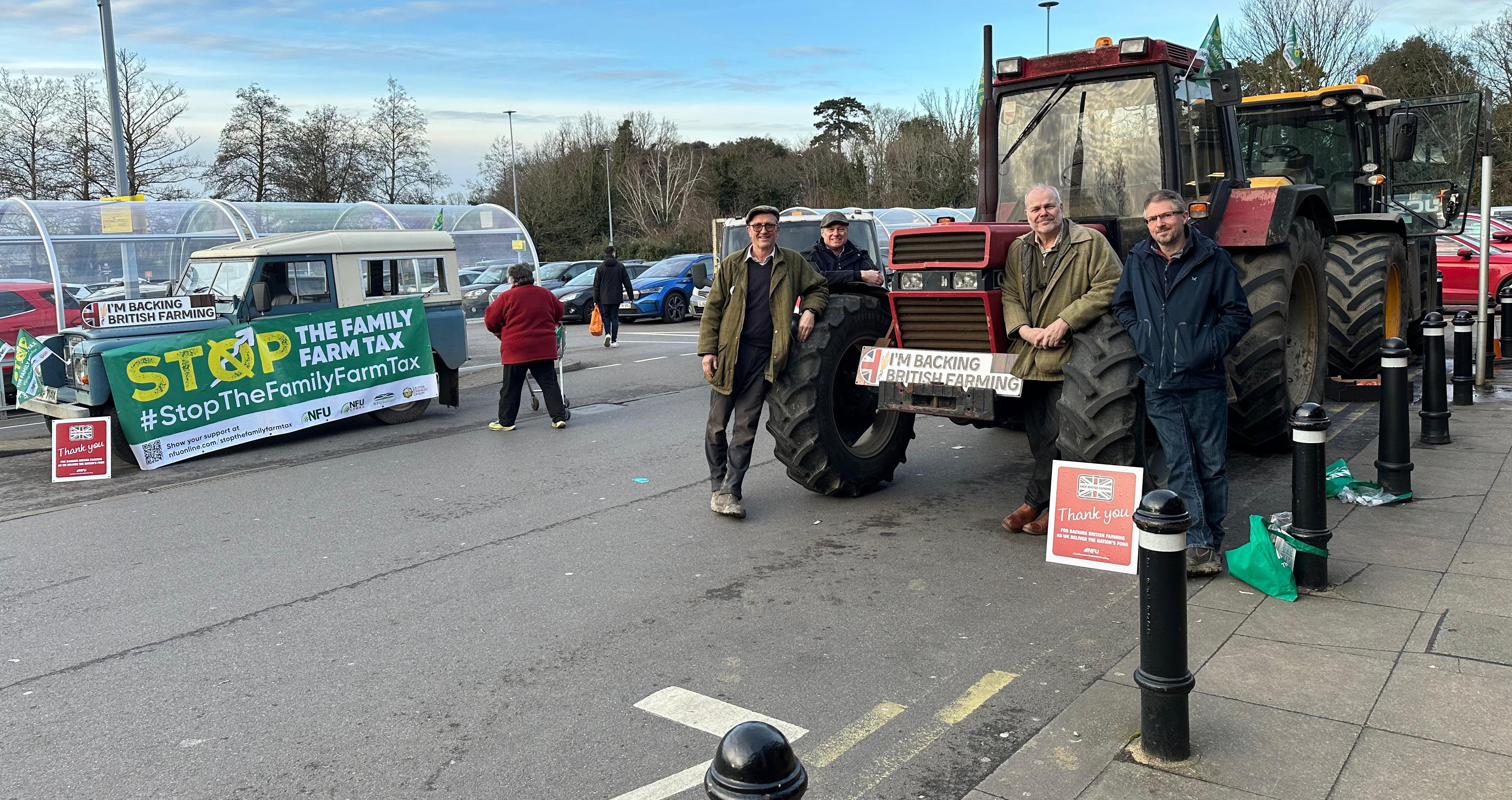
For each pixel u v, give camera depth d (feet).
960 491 23.12
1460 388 29.40
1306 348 25.36
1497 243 56.29
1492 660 12.80
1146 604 10.85
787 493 23.49
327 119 151.94
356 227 47.93
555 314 33.22
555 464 27.71
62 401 29.89
